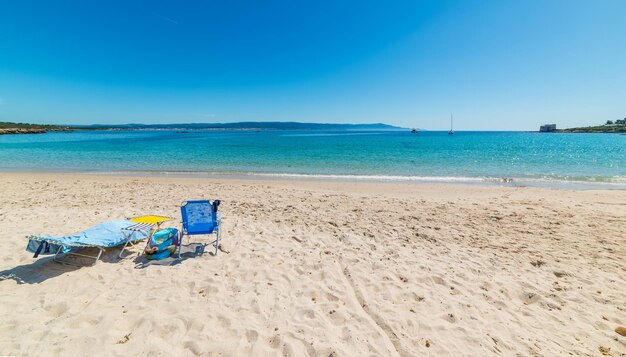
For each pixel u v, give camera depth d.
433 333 3.44
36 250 4.39
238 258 5.18
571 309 4.00
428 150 33.34
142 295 3.93
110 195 10.12
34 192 10.44
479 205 9.38
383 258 5.40
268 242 5.97
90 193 10.42
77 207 8.33
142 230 5.60
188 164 21.14
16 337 3.02
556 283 4.65
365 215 8.13
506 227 7.25
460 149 34.94
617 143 48.91
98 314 3.45
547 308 4.03
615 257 5.57
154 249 5.04
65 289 4.00
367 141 54.75
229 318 3.51
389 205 9.29
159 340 3.10
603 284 4.63
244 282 4.39
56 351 2.87
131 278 4.38
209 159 24.17
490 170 18.64
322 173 17.52
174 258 5.11
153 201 9.32
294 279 4.52
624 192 11.81
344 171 18.30
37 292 3.89
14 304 3.58
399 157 25.86
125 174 16.30
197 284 4.25
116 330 3.21
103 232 5.25
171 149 33.62
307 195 10.73
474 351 3.19
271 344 3.15
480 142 51.66
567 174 17.12
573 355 3.17
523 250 5.89
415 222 7.57
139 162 22.00
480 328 3.55
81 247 5.20
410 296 4.18
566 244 6.20
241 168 19.42
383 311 3.82
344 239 6.28
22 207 8.19
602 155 27.97
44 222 6.80
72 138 62.06
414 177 15.97
